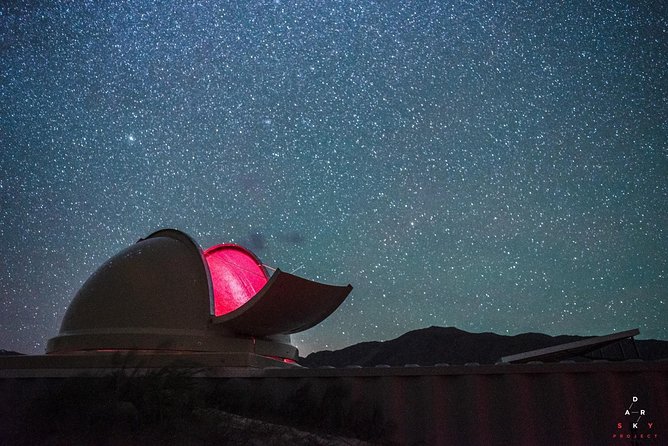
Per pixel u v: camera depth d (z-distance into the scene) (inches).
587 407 378.6
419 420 392.5
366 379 410.0
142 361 384.5
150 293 508.7
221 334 506.9
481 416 386.6
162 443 305.1
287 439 338.0
